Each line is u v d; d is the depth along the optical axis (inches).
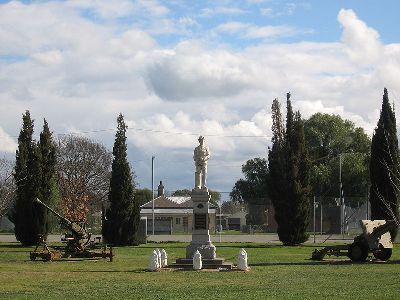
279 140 2212.1
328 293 855.7
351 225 2780.5
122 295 854.5
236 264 1301.7
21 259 1537.9
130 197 2156.7
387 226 1444.4
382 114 2026.3
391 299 786.2
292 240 2113.7
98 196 3814.0
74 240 1552.7
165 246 2084.2
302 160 2169.0
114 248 1998.0
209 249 1307.8
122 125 2207.2
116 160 2170.3
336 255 1471.5
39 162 2181.3
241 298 812.0
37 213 2138.3
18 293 885.2
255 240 2429.9
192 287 944.3
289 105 2223.2
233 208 4010.8
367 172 3585.1
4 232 3491.6
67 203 3312.0
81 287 952.9
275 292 873.5
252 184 4537.4
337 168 3609.7
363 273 1152.8
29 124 2269.9
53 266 1339.8
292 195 2127.2
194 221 1327.5
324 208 2716.5
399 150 2127.2
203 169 1352.1
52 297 839.1
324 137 3976.4
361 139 4013.3
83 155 3769.7
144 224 2225.6
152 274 1152.2
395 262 1421.0
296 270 1220.5
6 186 2642.7
